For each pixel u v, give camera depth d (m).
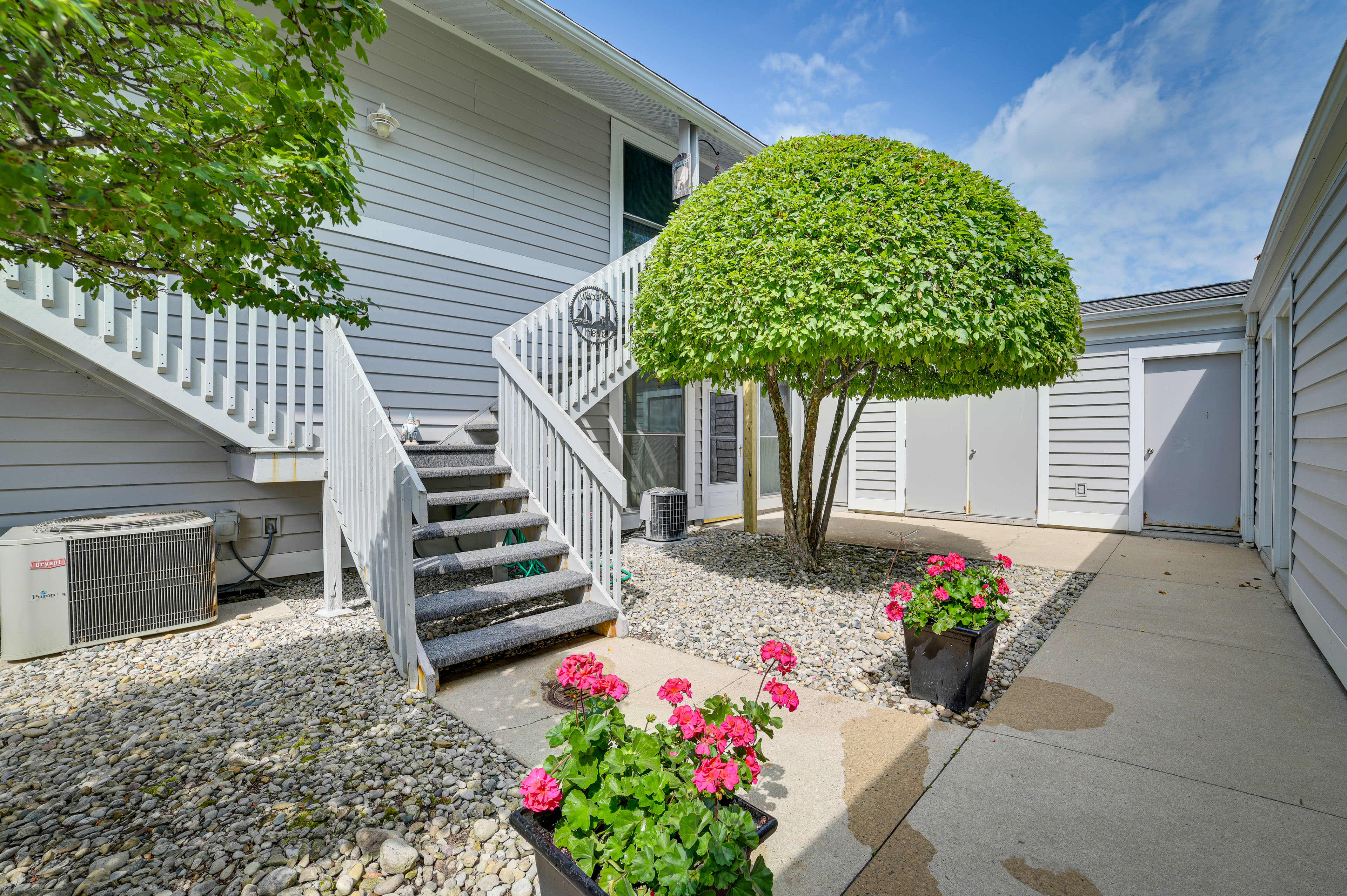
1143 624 3.77
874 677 2.98
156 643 3.41
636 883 1.06
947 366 3.87
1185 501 6.79
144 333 3.35
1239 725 2.43
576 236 6.34
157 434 4.05
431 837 1.75
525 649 3.38
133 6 1.35
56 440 3.71
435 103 5.19
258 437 3.71
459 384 5.38
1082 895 1.49
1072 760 2.16
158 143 1.44
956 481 8.38
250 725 2.43
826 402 9.74
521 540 4.25
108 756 2.19
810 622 3.88
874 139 4.03
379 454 3.13
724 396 8.52
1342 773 2.06
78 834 1.75
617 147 6.76
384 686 2.83
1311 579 3.53
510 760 2.18
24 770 2.09
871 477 9.14
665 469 7.58
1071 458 7.48
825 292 3.47
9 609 3.09
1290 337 4.29
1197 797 1.93
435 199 5.20
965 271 3.43
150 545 3.50
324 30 1.47
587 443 3.72
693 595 4.54
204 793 1.96
